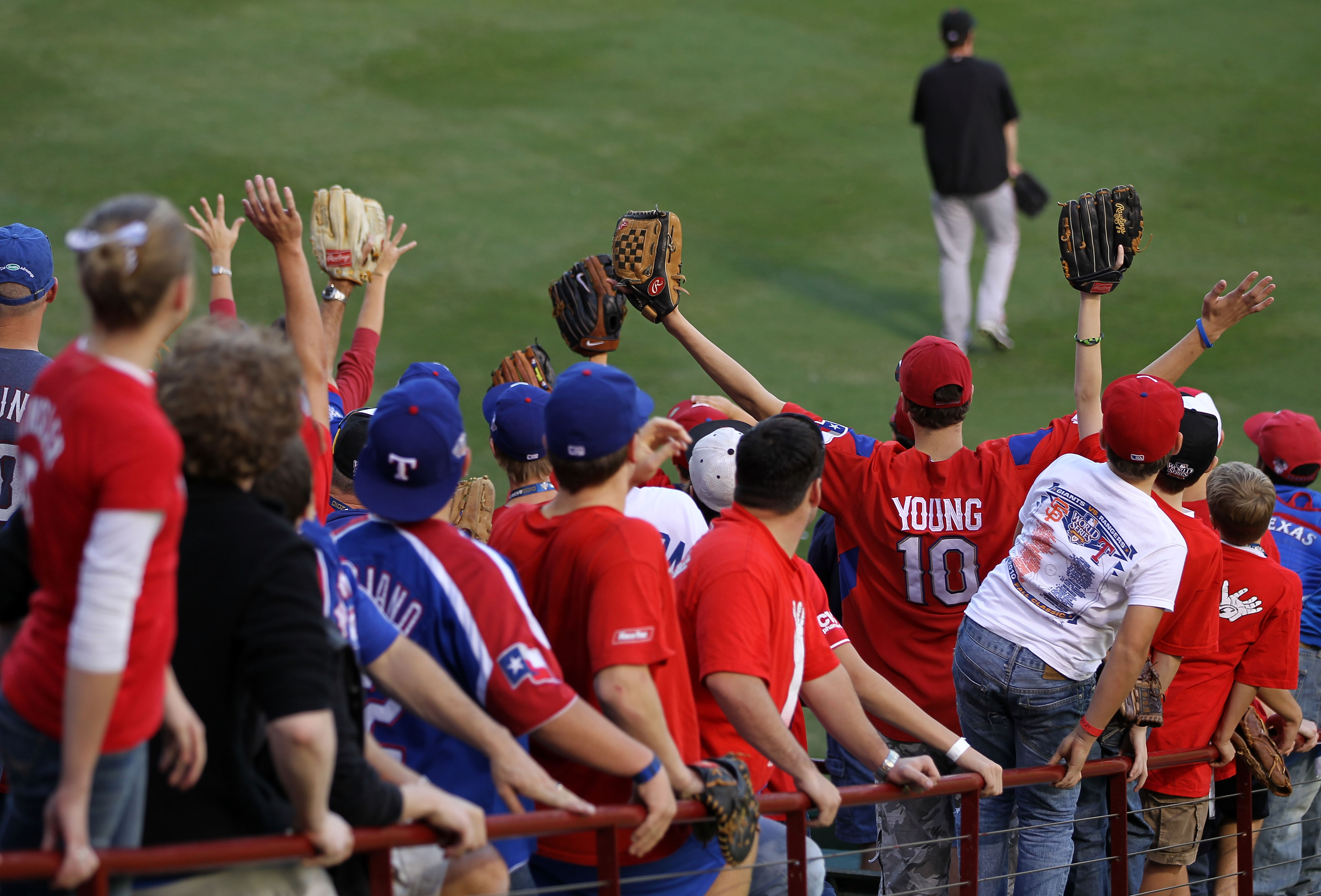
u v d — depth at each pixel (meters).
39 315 13.93
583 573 10.06
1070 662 13.47
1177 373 15.35
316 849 8.18
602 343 15.58
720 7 60.19
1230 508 14.82
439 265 39.41
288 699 7.75
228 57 52.09
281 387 8.01
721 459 14.59
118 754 7.41
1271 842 17.92
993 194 36.47
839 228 43.78
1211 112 51.22
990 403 34.44
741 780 10.10
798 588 11.77
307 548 8.16
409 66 52.78
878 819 16.05
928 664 15.20
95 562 7.00
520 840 10.36
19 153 43.03
